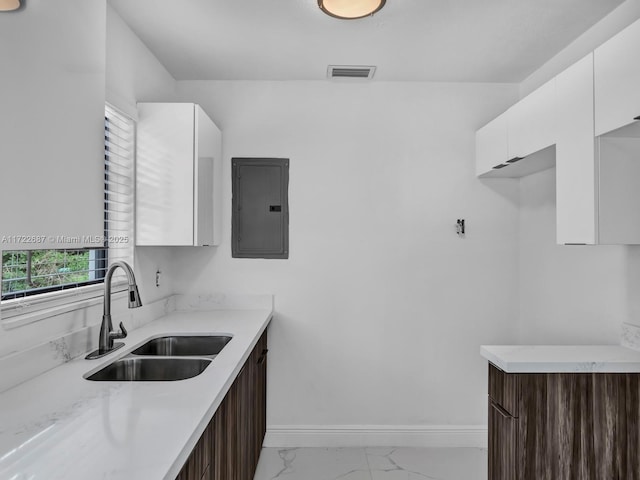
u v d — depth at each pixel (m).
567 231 1.91
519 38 2.41
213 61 2.71
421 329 3.05
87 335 1.82
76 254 1.93
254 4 2.05
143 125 2.36
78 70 1.04
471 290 3.06
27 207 0.87
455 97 3.07
